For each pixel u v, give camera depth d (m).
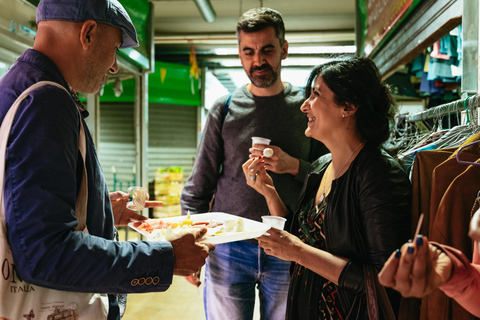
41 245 0.90
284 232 1.32
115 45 1.21
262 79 1.88
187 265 1.12
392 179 1.22
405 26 2.74
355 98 1.28
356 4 4.44
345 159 1.36
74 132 1.04
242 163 1.93
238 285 1.89
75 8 1.09
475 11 1.48
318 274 1.30
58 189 0.94
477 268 0.81
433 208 1.13
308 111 1.43
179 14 6.93
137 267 1.02
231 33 7.75
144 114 5.12
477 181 1.06
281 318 1.85
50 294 1.02
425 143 1.71
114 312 1.21
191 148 8.87
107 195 1.25
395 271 0.69
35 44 1.13
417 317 1.17
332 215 1.30
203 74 8.77
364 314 1.21
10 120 0.95
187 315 3.43
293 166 1.84
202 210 2.06
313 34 7.36
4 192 0.92
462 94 1.57
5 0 2.51
